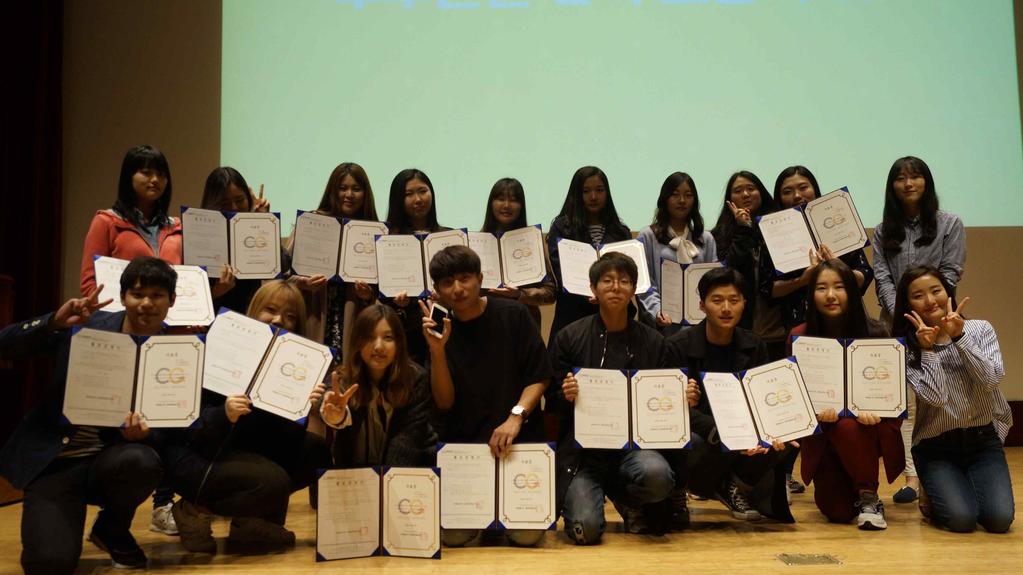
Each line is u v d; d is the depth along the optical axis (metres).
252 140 5.35
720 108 5.37
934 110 5.35
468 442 2.92
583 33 5.42
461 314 2.96
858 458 3.01
